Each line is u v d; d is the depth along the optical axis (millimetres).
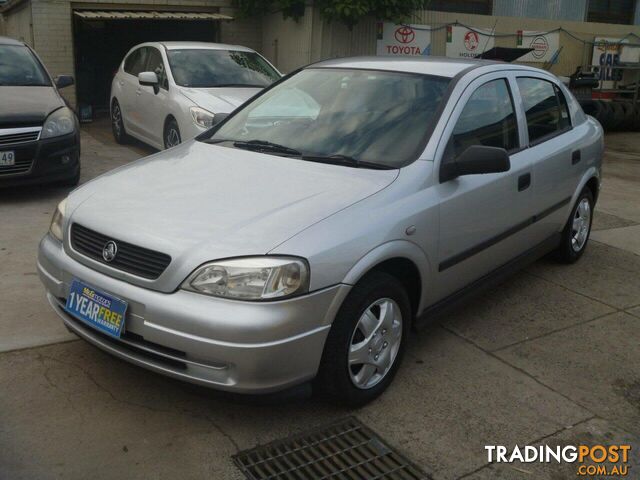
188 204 3162
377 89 4070
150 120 8656
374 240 3086
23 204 6426
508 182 4113
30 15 11695
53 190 6969
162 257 2867
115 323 2939
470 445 3082
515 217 4293
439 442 3088
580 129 5398
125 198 3307
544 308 4699
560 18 16047
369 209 3168
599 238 6453
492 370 3771
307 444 3014
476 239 3896
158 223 3018
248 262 2768
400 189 3357
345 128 3865
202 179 3455
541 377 3732
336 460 2922
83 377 3414
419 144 3623
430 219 3428
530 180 4387
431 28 13117
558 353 4031
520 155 4363
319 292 2855
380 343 3287
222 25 12766
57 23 11461
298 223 2955
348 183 3338
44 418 3062
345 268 2943
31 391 3264
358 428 3148
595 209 7621
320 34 11820
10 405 3141
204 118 7434
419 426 3195
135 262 2943
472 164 3531
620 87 16406
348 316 3021
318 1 11531
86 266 3121
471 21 13680
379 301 3227
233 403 2969
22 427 2986
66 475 2711
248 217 3004
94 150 9453
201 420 3135
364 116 3908
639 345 4207
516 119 4426
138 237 2957
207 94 7844
